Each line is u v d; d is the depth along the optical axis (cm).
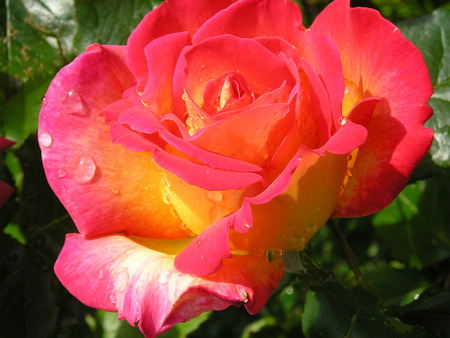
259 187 21
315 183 21
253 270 21
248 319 35
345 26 22
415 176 26
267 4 22
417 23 27
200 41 22
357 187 22
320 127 21
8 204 29
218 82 22
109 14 28
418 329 24
